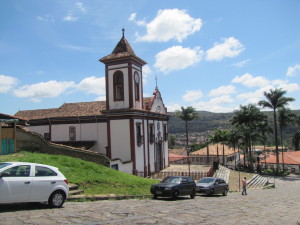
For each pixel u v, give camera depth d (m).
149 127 35.75
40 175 10.35
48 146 24.83
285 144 124.88
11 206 10.57
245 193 25.48
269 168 60.41
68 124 35.88
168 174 34.62
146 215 10.07
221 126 164.50
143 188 19.66
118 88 33.47
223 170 43.31
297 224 9.95
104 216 9.50
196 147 83.50
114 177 20.62
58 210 10.18
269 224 9.88
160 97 39.84
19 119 22.95
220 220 9.96
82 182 16.69
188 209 12.12
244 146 53.44
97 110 35.94
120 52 32.59
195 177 33.62
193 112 62.66
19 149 24.19
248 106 54.41
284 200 19.25
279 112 59.56
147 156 34.44
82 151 25.64
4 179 9.37
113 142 31.56
